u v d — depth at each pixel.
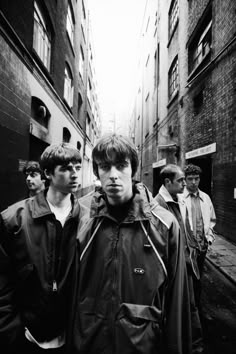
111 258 1.02
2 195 3.54
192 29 7.30
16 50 4.13
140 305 0.95
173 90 9.82
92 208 1.10
